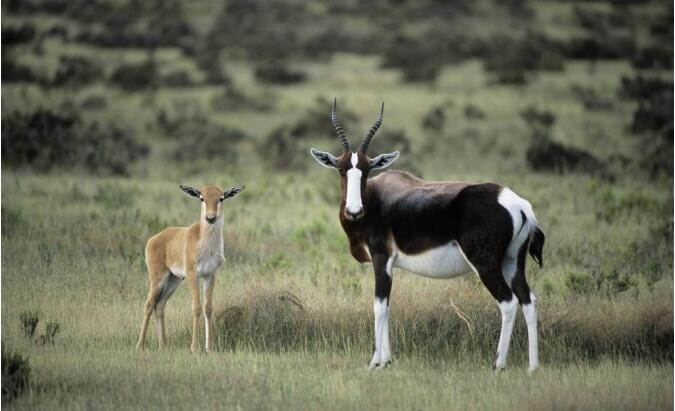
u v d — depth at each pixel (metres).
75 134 87.25
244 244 50.88
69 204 61.78
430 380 30.41
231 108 125.56
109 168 80.69
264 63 164.25
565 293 40.03
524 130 108.12
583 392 27.94
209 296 34.62
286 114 123.69
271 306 37.09
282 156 92.06
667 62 156.38
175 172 83.19
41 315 37.59
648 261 46.41
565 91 136.38
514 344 35.28
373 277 44.19
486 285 31.69
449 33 190.25
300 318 37.12
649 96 126.50
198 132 104.50
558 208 64.19
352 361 33.56
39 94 121.19
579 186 75.19
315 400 27.64
